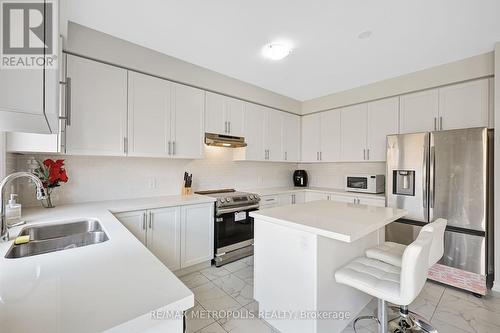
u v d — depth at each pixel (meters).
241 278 2.49
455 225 2.34
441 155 2.44
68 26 1.91
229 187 3.62
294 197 3.93
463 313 1.92
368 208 2.07
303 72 2.92
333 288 1.59
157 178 2.85
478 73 2.43
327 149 3.89
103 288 0.70
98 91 2.11
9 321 0.54
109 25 1.97
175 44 2.27
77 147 2.01
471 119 2.50
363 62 2.62
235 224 2.94
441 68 2.68
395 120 3.11
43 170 1.98
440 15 1.78
